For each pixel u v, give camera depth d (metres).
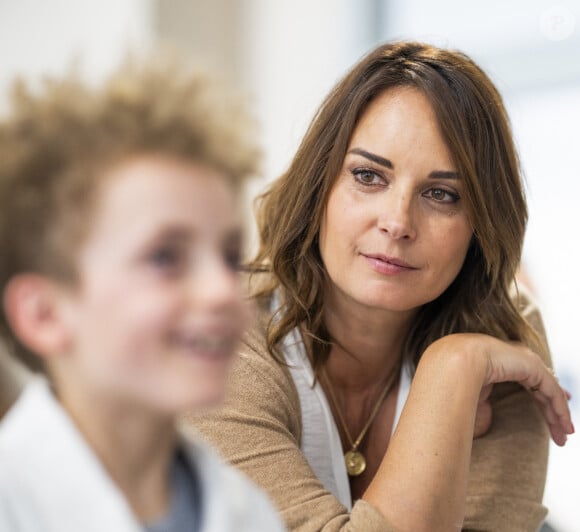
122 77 0.44
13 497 0.44
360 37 3.12
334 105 1.06
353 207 1.04
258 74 3.27
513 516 1.11
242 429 1.02
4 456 0.44
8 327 0.46
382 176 1.03
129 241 0.42
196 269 0.43
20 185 0.42
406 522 0.96
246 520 0.50
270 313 1.14
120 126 0.42
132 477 0.47
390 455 1.00
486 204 1.08
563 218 2.51
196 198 0.43
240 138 0.45
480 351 1.08
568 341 2.39
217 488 0.48
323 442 1.14
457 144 1.02
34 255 0.43
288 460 1.02
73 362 0.45
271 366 1.08
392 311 1.13
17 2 3.13
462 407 1.02
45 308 0.44
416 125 1.02
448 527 0.98
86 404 0.45
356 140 1.04
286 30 3.22
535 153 2.59
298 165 1.10
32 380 0.51
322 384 1.18
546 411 1.17
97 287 0.42
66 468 0.44
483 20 2.79
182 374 0.43
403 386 1.21
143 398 0.43
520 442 1.16
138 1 2.94
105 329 0.43
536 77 2.66
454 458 0.99
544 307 2.22
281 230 1.11
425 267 1.05
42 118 0.43
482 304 1.17
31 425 0.45
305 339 1.14
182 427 0.53
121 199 0.42
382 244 1.02
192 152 0.43
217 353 0.43
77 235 0.42
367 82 1.04
